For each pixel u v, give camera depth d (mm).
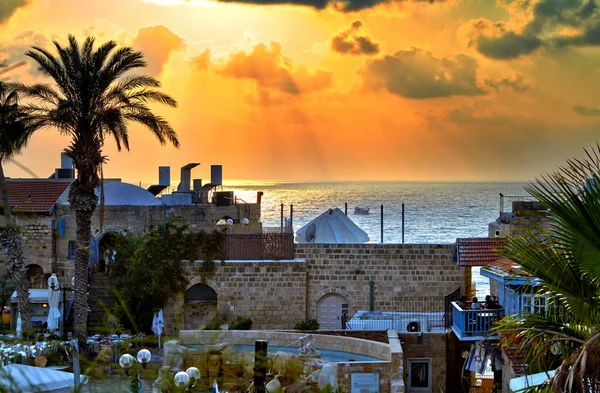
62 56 49906
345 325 53469
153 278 53375
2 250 43500
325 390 18656
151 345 45875
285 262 55281
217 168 80062
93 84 50344
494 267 44250
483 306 44188
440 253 55469
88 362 7621
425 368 47531
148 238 54656
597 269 17453
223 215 69312
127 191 66438
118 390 7262
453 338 47594
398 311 55500
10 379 6238
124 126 50625
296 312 55312
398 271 55750
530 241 18500
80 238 51250
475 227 198000
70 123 50250
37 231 59125
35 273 59312
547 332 18984
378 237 172750
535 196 17469
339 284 56031
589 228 17078
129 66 50875
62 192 60312
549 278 18047
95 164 51219
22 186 60750
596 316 17953
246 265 55094
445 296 54906
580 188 17203
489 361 48656
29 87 49562
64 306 52656
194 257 54781
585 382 17516
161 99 52000
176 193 72938
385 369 40094
